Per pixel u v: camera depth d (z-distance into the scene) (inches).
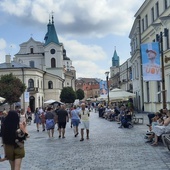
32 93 3169.3
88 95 7726.4
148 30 1636.3
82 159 465.7
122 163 424.5
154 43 759.7
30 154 534.0
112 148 566.6
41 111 1069.1
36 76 3225.9
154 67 758.5
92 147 589.9
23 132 300.7
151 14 1589.6
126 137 735.1
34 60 4146.2
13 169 310.3
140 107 1942.7
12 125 299.1
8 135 297.1
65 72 4717.0
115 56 5418.3
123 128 989.8
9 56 3272.6
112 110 1491.1
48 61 4082.2
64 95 3735.2
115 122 1331.2
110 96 1449.3
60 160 465.4
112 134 815.1
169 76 1294.3
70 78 4965.6
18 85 2539.4
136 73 2073.1
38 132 992.2
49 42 4079.7
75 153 525.7
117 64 5388.8
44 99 3595.0
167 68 1291.8
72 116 814.5
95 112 2797.7
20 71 3159.5
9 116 302.5
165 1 1352.1
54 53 4092.0
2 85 2465.6
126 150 537.6
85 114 720.3
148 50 759.7
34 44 4210.1
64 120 794.8
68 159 470.6
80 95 5300.2
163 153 498.6
